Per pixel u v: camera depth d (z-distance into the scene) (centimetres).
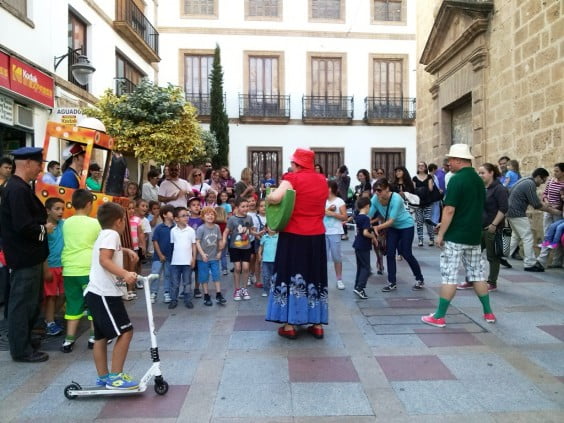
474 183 542
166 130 1129
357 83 2489
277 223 504
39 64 1098
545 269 857
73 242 493
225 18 2428
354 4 2473
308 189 514
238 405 372
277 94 2461
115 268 379
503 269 866
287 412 361
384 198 711
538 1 901
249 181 1005
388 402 374
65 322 586
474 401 373
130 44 1752
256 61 2459
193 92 2441
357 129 2498
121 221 413
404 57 2494
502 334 519
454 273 545
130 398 386
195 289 729
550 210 835
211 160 2181
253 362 455
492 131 1090
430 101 1494
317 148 2484
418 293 712
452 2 1091
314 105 2469
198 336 533
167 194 944
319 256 519
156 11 2155
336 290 738
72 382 391
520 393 385
